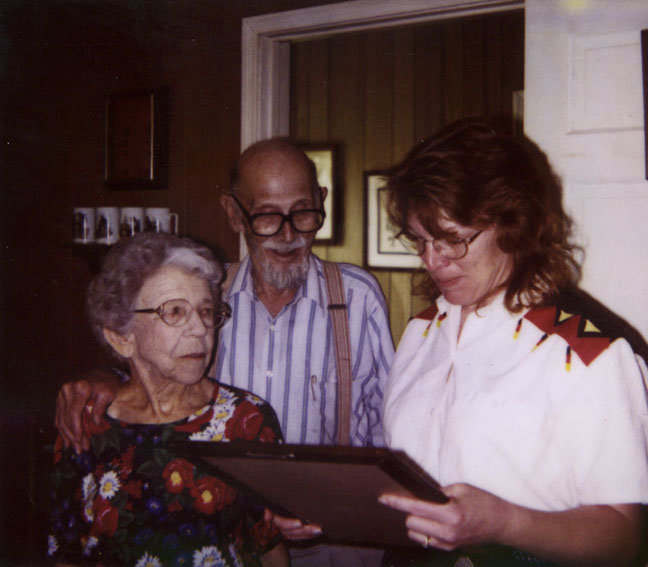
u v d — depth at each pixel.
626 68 1.86
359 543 1.59
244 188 1.75
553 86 1.96
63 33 3.10
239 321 1.85
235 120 2.67
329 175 3.35
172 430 1.35
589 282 1.91
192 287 1.35
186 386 1.39
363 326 1.88
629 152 1.86
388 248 3.27
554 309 1.18
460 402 1.21
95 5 3.01
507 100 3.05
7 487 3.23
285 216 1.70
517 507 1.03
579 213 1.92
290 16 2.52
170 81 2.83
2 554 3.00
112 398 1.39
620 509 1.06
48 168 3.19
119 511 1.30
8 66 3.13
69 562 1.32
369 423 1.93
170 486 1.30
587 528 1.03
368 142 3.31
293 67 3.43
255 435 1.38
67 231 3.16
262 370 1.83
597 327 1.13
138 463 1.32
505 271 1.21
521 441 1.13
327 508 1.09
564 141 1.95
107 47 3.00
